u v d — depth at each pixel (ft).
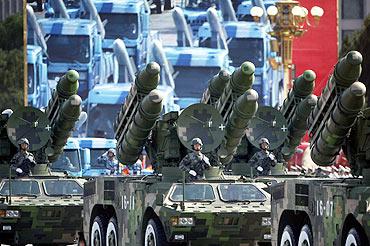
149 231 207.62
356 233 172.45
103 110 390.42
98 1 390.42
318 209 184.75
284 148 242.58
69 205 234.79
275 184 199.62
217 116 216.95
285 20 371.56
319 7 360.69
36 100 397.60
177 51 389.39
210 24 388.78
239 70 224.33
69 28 393.29
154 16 390.83
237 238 204.85
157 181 212.02
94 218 231.50
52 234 236.84
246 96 215.92
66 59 394.11
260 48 385.29
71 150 346.54
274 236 200.64
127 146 230.27
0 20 434.30
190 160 213.66
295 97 247.91
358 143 183.32
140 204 211.00
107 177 226.58
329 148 188.55
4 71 428.56
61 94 248.93
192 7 390.21
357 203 171.01
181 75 389.39
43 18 395.34
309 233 189.67
